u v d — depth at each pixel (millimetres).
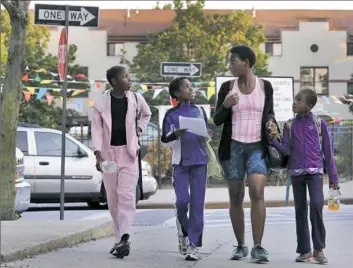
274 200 15289
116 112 6898
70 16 10047
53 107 27688
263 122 6547
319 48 42906
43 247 7078
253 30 35625
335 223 10367
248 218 11203
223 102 6551
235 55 6547
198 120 6645
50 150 13422
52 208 14648
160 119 18922
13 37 9562
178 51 34250
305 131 6613
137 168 7062
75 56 38281
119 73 6867
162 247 7762
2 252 6438
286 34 42875
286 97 17766
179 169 6789
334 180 6738
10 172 9445
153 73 32500
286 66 42875
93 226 8500
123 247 6812
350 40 43094
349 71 42781
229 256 7082
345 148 19797
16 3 9445
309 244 6754
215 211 13031
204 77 32562
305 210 6738
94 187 13500
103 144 6910
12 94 9477
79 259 6695
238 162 6605
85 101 34562
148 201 15430
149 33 37094
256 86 6582
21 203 10445
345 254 7305
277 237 8758
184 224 6859
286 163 6723
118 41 42844
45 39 35406
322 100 23844
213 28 34969
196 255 6738
